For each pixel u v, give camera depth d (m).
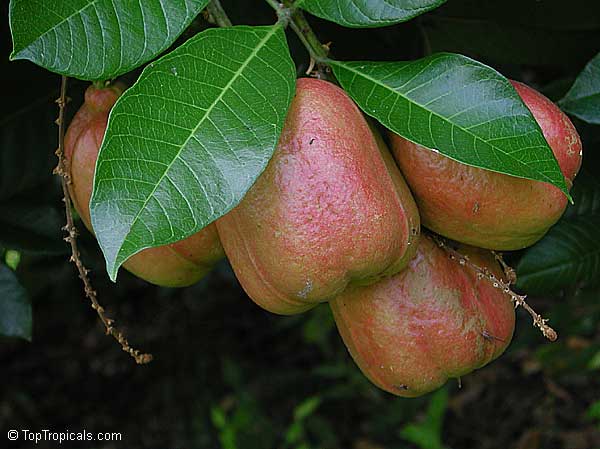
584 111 0.33
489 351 0.34
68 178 0.34
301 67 0.43
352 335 0.34
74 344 1.38
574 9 0.43
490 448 1.08
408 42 0.44
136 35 0.28
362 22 0.30
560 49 0.45
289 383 1.22
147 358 0.35
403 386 0.34
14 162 0.43
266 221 0.28
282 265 0.28
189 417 1.25
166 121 0.26
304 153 0.28
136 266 0.35
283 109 0.27
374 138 0.30
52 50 0.27
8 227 0.43
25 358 1.38
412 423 1.08
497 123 0.28
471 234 0.31
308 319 1.19
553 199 0.30
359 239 0.28
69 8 0.27
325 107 0.28
